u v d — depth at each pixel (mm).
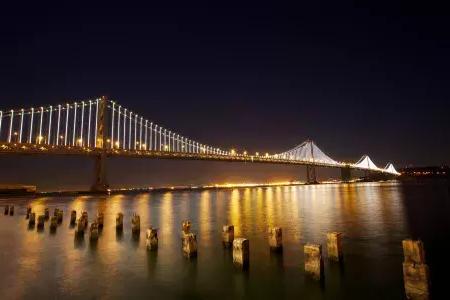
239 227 19438
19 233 17750
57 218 20781
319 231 17672
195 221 22703
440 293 8562
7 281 9906
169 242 14992
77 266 11352
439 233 16516
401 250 13141
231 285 9461
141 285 9547
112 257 12438
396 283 9406
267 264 11188
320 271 9469
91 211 30500
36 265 11508
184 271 10664
